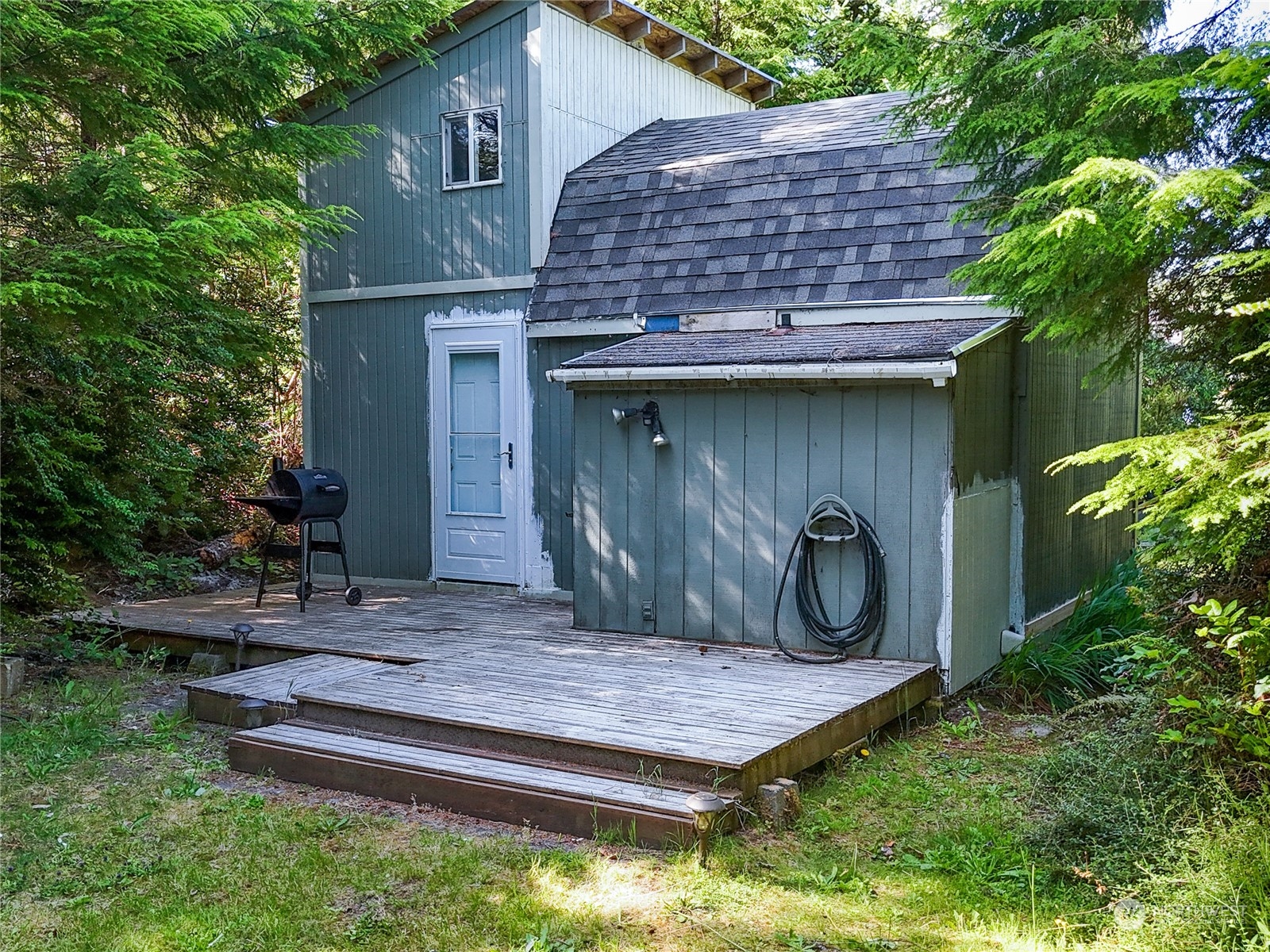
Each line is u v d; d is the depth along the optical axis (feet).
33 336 22.65
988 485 23.22
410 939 12.01
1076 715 20.54
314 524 35.70
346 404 34.83
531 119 30.63
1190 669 13.78
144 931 12.26
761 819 14.97
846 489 21.93
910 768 17.75
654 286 28.22
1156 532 15.53
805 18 59.52
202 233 22.27
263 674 21.34
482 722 16.99
